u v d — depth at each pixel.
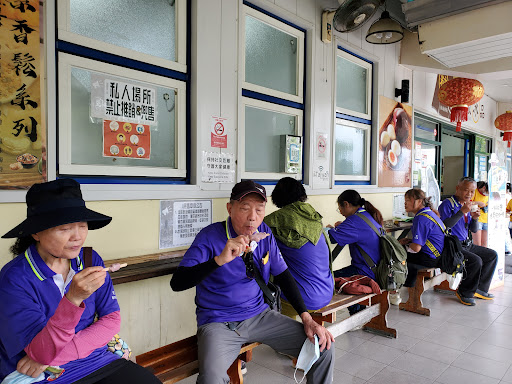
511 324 3.34
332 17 3.55
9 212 1.81
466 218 4.36
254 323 1.91
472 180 4.11
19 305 1.13
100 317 1.37
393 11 4.16
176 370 1.75
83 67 2.10
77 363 1.29
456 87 4.76
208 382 1.63
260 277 1.95
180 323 2.58
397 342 2.94
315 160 3.61
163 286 2.47
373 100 4.49
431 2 3.25
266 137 3.26
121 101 2.29
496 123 7.25
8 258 1.80
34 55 1.86
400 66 4.90
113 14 2.24
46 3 1.90
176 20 2.54
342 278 2.79
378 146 4.52
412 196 3.65
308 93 3.53
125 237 2.25
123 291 2.28
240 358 2.01
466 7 3.12
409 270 3.61
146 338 2.40
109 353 1.41
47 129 1.92
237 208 1.84
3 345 1.11
